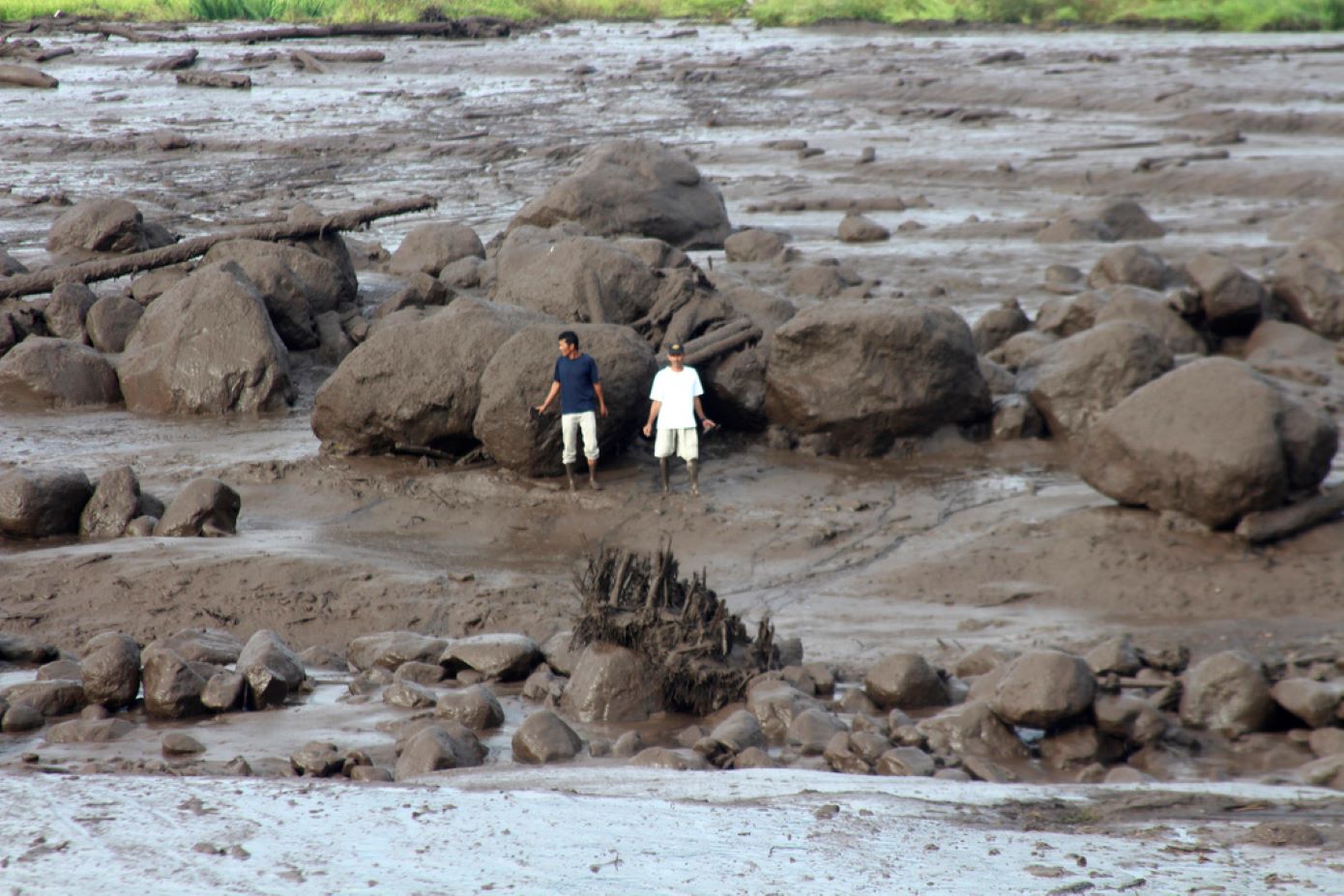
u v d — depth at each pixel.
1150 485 47.81
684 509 53.34
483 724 31.27
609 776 24.56
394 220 134.38
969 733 29.97
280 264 80.56
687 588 34.47
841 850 17.42
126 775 21.52
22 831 17.95
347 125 197.25
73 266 86.00
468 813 19.05
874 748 28.58
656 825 18.53
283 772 26.70
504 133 191.50
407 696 32.75
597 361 58.22
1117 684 31.61
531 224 113.31
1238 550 45.00
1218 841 18.16
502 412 56.62
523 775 25.02
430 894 15.59
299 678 34.94
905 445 60.72
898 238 117.06
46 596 43.25
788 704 31.48
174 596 43.41
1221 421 46.31
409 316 82.44
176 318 74.19
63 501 50.56
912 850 17.50
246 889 15.76
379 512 53.91
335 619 42.25
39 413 72.12
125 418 71.12
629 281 69.88
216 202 144.62
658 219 115.88
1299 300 74.62
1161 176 138.25
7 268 91.31
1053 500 52.38
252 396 72.12
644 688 32.97
